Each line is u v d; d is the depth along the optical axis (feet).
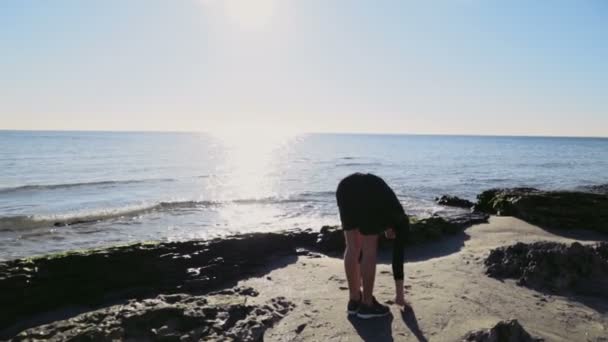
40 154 185.26
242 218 52.26
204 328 13.92
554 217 35.91
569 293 17.98
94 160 157.28
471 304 15.94
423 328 13.57
